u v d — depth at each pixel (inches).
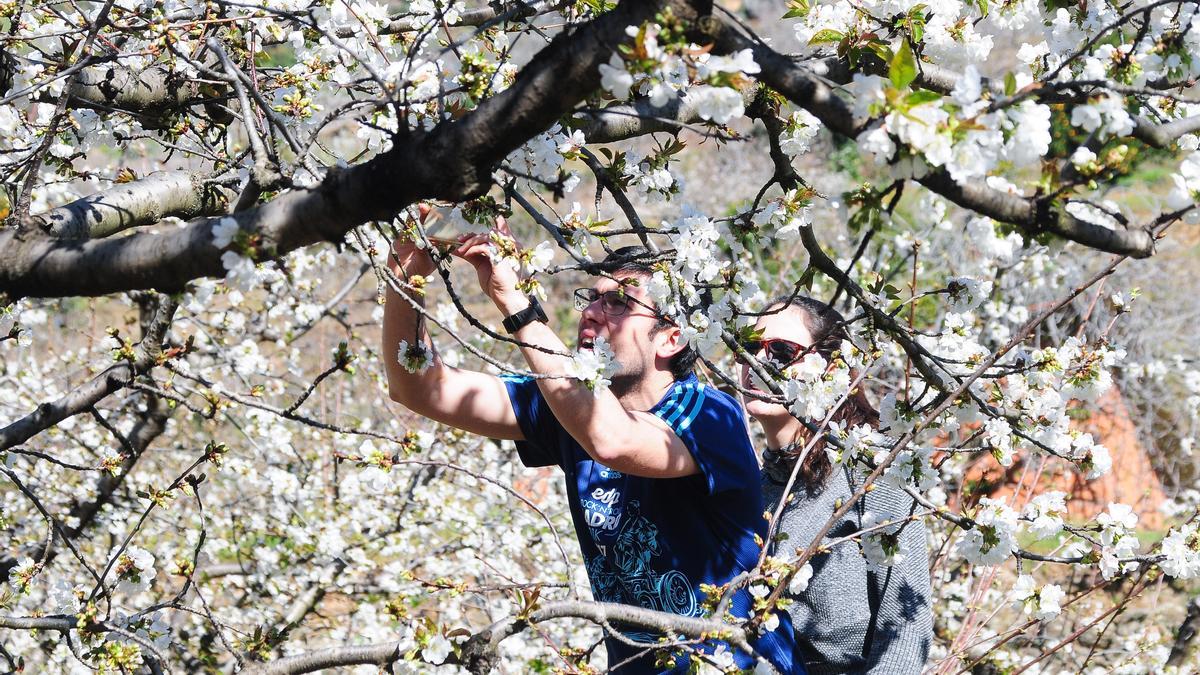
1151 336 423.8
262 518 271.9
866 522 128.1
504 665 244.1
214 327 264.8
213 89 139.9
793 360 124.4
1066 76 118.9
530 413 135.9
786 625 127.9
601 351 107.2
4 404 255.4
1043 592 124.1
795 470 117.5
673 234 114.4
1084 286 110.8
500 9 119.6
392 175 84.1
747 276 119.6
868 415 140.0
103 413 270.2
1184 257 528.4
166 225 200.4
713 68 80.1
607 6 116.4
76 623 125.7
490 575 258.7
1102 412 365.4
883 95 79.3
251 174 95.1
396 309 126.3
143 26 119.0
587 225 114.0
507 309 111.5
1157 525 351.6
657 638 123.9
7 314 124.9
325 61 132.0
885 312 121.3
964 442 126.6
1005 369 124.2
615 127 118.3
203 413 122.6
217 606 266.1
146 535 271.4
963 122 78.7
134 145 218.2
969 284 123.0
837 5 119.0
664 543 123.6
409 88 108.1
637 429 114.4
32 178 101.7
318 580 262.4
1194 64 101.6
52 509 247.6
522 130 83.6
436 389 132.1
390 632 255.3
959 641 183.3
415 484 275.1
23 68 136.3
